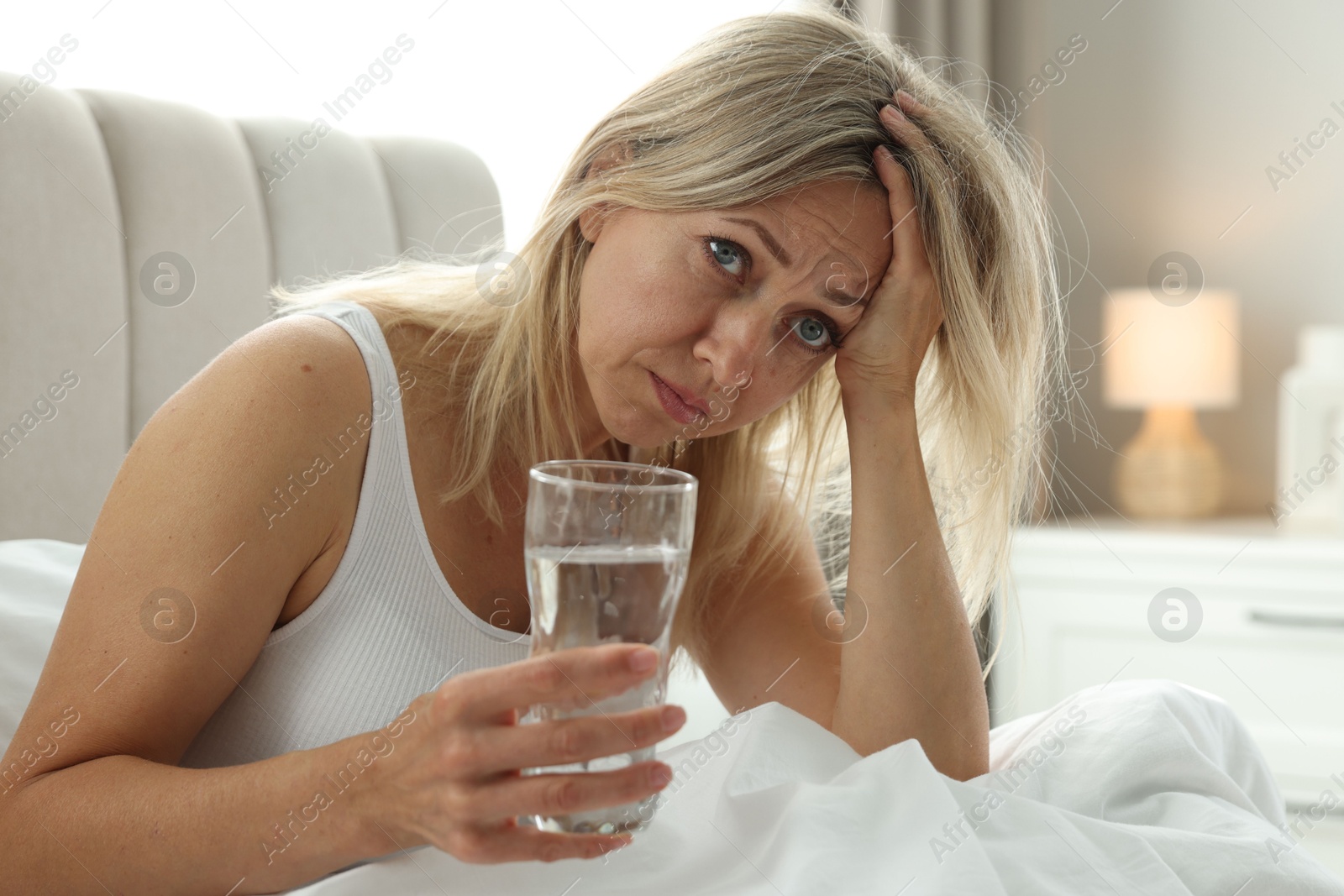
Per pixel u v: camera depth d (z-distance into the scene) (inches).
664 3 79.3
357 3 69.3
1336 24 96.1
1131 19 99.3
